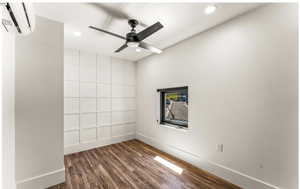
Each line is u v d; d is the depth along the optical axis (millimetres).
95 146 3584
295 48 1540
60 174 2074
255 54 1845
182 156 2842
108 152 3256
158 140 3502
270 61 1716
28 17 1091
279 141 1640
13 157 1710
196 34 2604
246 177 1894
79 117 3383
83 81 3469
